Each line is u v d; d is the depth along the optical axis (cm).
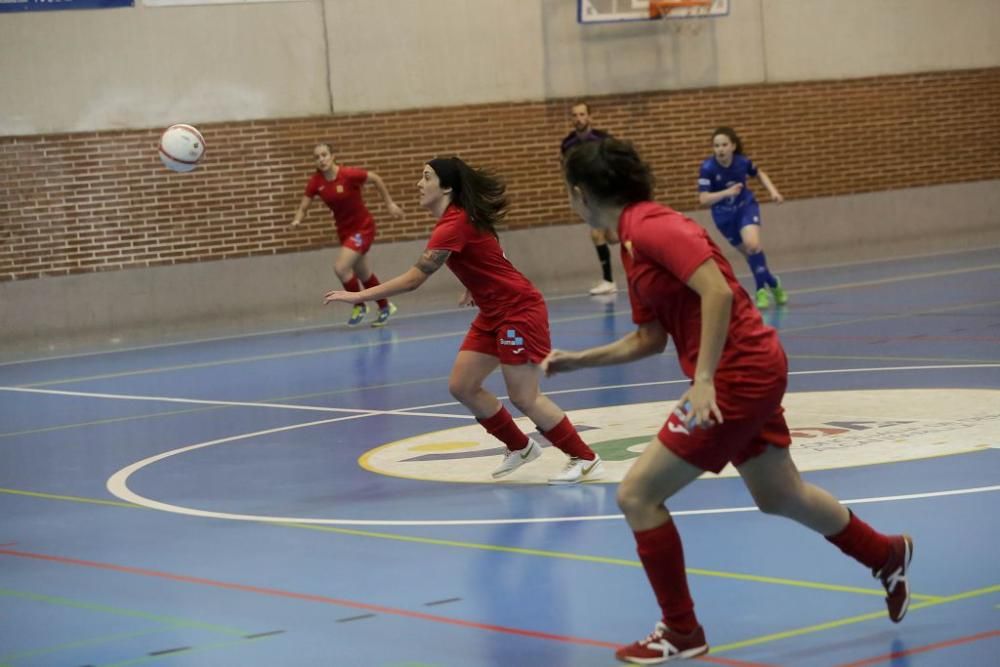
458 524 864
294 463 1120
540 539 808
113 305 2245
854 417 1155
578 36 2555
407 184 2439
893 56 2838
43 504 1014
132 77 2245
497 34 2495
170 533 890
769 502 581
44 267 2205
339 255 2253
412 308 2419
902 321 1802
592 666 561
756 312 560
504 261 952
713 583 679
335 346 1948
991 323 1730
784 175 2741
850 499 852
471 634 619
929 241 2895
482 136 2491
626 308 2191
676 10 2614
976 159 2942
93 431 1353
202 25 2288
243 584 744
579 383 1465
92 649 631
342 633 633
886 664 539
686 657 561
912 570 683
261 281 2341
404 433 1229
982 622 589
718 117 2675
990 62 2942
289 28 2344
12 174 2181
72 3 2203
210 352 1991
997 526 764
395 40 2419
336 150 2384
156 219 2269
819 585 666
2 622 693
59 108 2205
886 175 2842
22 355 2139
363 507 935
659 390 1386
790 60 2734
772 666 546
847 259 2775
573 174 566
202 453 1193
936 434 1055
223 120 2306
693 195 2669
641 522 559
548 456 1088
